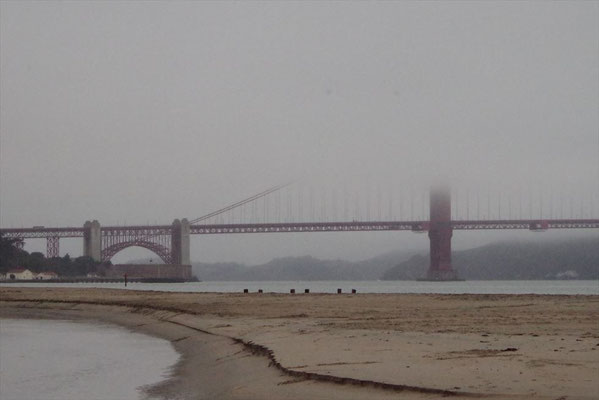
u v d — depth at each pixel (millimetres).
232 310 44781
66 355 27547
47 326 43469
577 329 27109
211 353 25516
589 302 48156
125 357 26469
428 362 18781
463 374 16688
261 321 35625
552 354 19453
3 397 18516
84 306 59000
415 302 51469
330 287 169500
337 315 38406
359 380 16422
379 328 29141
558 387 14797
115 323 45000
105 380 21000
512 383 15375
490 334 25406
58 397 18297
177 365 23734
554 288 152000
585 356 18953
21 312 58562
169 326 38719
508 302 49688
